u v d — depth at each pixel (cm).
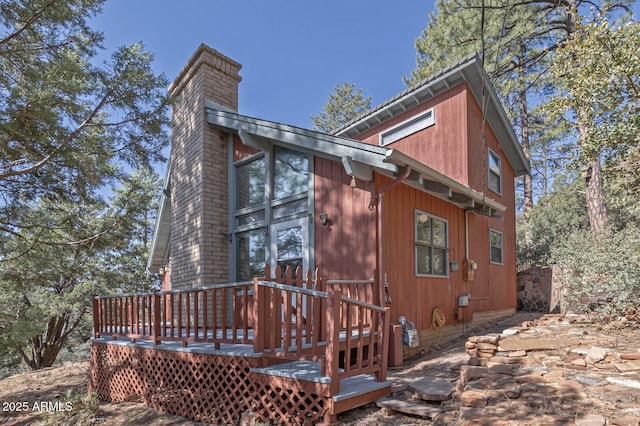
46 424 484
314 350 375
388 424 342
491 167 1012
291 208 685
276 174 725
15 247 727
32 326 689
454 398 365
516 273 1155
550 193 2034
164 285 1224
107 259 1427
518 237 1856
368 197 580
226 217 793
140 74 660
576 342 509
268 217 714
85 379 824
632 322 636
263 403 384
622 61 567
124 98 663
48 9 588
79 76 583
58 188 705
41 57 643
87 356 1605
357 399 370
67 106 590
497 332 743
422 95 922
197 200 776
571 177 1811
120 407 513
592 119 644
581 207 1678
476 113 923
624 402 312
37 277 791
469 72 853
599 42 589
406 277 626
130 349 548
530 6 1245
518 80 1334
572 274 836
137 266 1612
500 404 331
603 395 329
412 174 577
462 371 423
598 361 420
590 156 670
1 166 636
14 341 666
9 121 544
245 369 408
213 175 781
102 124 673
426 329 665
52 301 1241
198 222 766
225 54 837
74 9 634
